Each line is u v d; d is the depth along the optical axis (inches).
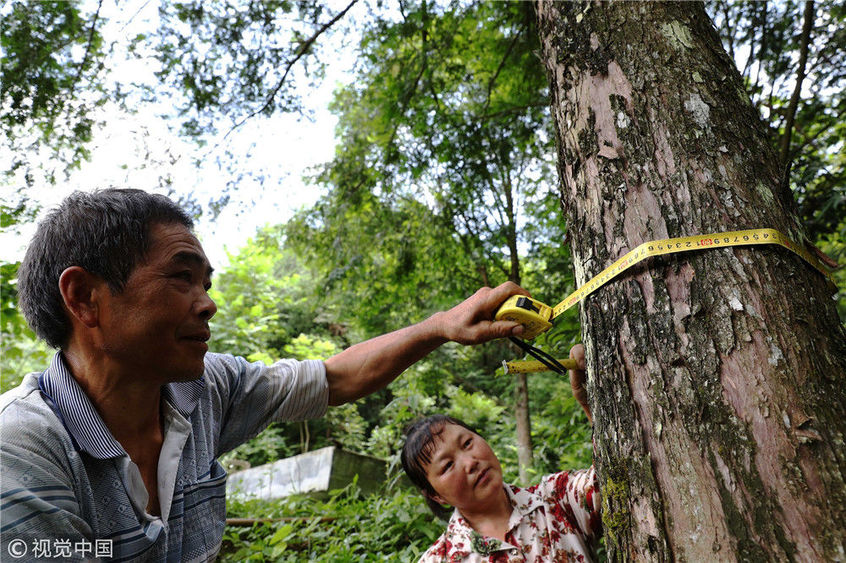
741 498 31.7
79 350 41.8
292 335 359.9
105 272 39.6
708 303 36.6
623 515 37.2
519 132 167.2
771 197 40.6
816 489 30.3
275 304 316.8
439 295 192.5
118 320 40.1
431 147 165.2
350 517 120.4
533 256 179.9
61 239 39.9
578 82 49.6
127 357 40.8
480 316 53.7
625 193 42.7
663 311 38.0
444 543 63.9
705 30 49.4
